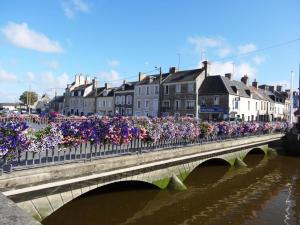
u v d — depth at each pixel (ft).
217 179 53.42
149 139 34.71
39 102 279.90
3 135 21.25
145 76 168.86
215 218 35.22
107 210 34.01
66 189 26.08
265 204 41.65
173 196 39.09
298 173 63.87
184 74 148.66
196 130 45.34
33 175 22.80
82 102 206.59
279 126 94.22
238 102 136.36
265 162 76.18
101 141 29.01
